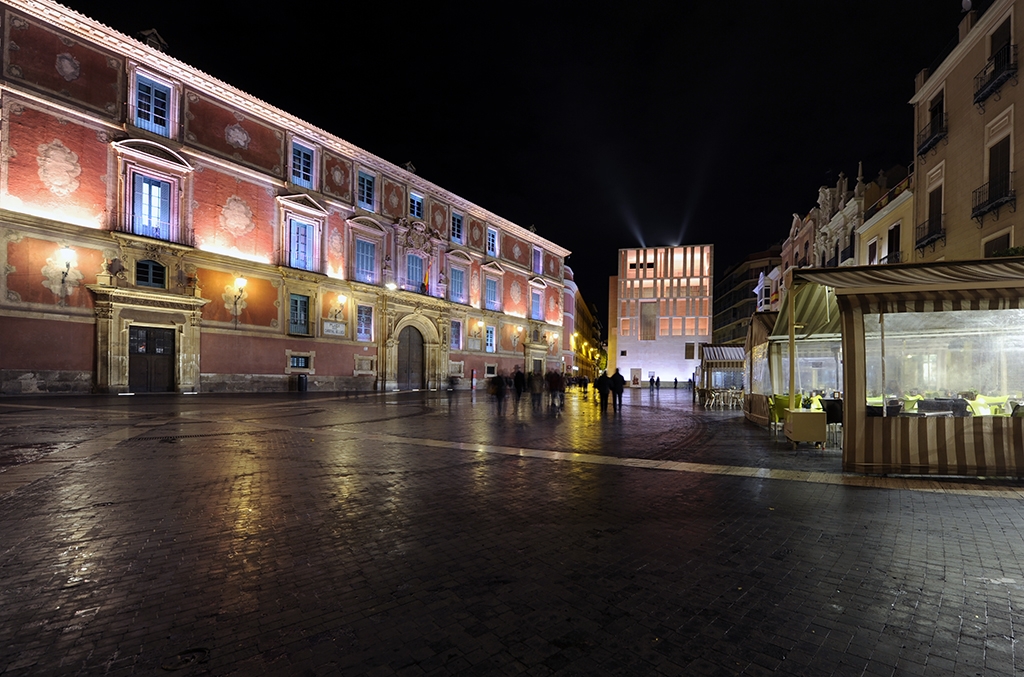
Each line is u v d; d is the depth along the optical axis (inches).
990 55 713.0
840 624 115.6
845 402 290.4
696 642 107.1
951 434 277.0
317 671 94.9
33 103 776.9
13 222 748.6
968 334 483.8
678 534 176.7
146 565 144.6
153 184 916.6
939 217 829.2
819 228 1488.7
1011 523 191.6
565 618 116.9
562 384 764.0
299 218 1145.4
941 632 112.5
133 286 856.9
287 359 1107.9
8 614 115.3
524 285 1915.6
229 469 273.9
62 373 793.6
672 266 2714.1
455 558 152.9
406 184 1427.2
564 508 208.4
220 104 1009.5
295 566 145.5
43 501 206.7
